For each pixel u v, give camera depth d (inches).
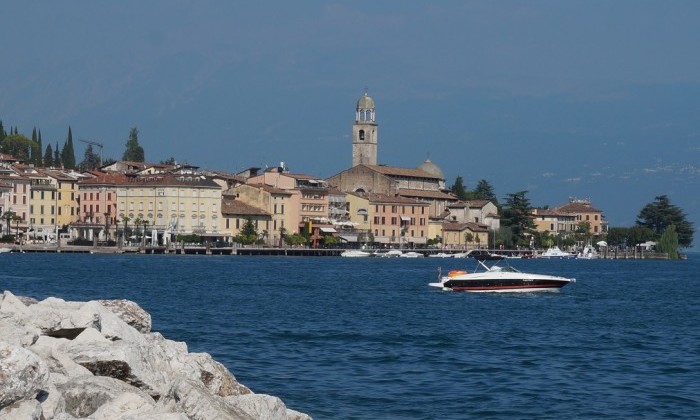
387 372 3036.4
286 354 3368.6
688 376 3078.2
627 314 5438.0
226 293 6476.4
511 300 6353.3
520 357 3442.4
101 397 1620.3
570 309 5723.4
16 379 1425.9
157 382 1765.5
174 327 4138.8
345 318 4781.0
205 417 1637.6
